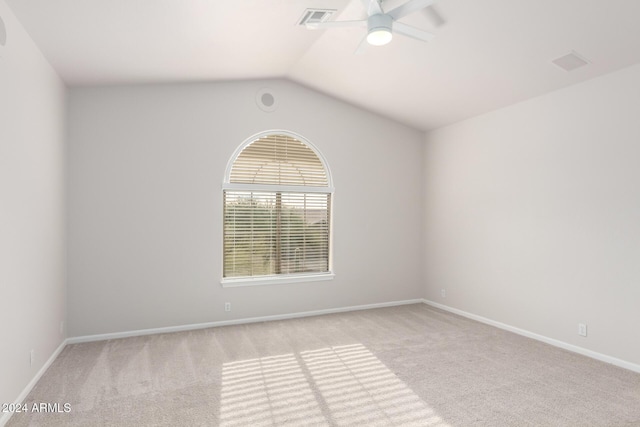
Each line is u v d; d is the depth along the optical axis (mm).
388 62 4008
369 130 5449
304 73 4648
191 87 4461
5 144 2422
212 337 4137
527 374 3180
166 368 3289
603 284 3473
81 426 2379
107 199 4090
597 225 3520
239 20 3068
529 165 4180
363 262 5406
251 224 4801
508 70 3672
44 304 3197
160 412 2553
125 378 3080
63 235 3791
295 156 5043
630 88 3281
